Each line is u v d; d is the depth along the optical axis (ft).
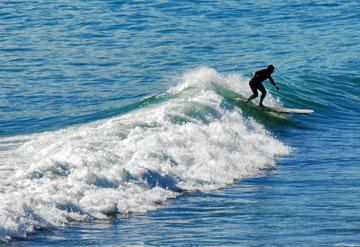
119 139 263.08
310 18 618.03
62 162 225.97
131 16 600.80
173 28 565.94
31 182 212.02
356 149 302.66
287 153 293.23
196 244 185.37
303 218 210.18
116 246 182.09
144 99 346.33
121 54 481.87
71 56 472.44
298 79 421.18
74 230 193.26
